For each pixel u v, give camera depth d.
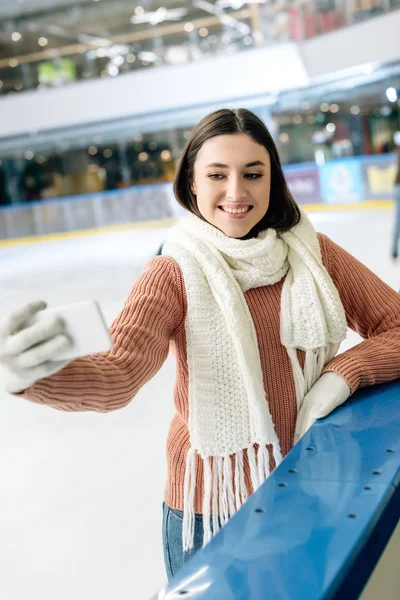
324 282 1.23
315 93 14.28
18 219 16.47
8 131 16.67
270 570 0.70
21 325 0.77
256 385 1.12
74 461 3.01
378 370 1.24
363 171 13.18
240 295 1.17
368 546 0.75
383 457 0.94
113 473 2.80
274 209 1.29
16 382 0.79
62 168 17.77
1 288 9.25
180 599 0.68
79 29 15.86
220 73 14.75
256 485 1.14
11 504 2.66
